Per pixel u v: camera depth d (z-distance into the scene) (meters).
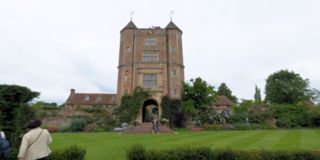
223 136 17.75
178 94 33.84
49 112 31.11
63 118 31.23
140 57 35.38
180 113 32.97
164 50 35.75
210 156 7.09
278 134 19.83
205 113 33.59
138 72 34.38
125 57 35.47
